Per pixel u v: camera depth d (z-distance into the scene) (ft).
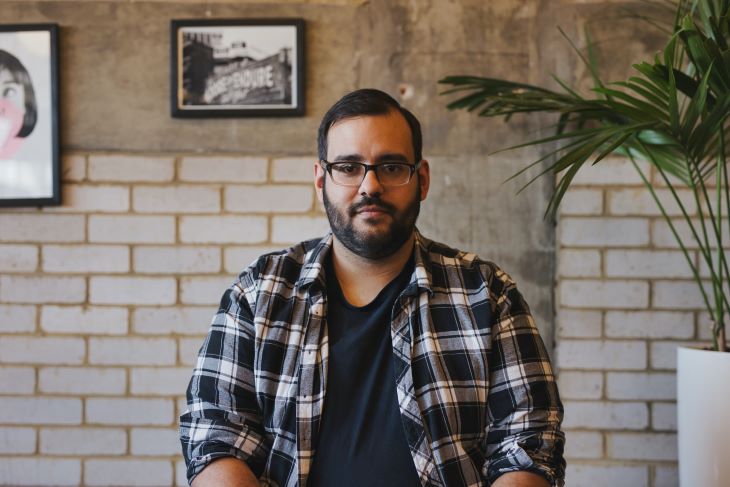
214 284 8.05
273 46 8.01
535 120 8.01
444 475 4.45
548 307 7.97
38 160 8.04
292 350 4.70
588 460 7.89
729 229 7.74
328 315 4.81
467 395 4.59
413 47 8.07
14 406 8.04
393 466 4.44
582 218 7.95
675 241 7.89
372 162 4.63
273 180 8.06
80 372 8.04
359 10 8.09
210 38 8.04
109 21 8.12
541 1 8.07
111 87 8.12
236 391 4.70
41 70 8.05
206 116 8.01
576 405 7.91
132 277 8.07
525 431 4.53
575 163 5.95
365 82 8.07
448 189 8.02
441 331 4.72
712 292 7.88
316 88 8.07
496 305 4.80
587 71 8.02
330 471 4.47
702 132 6.27
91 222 8.09
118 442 8.00
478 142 8.03
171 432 7.99
